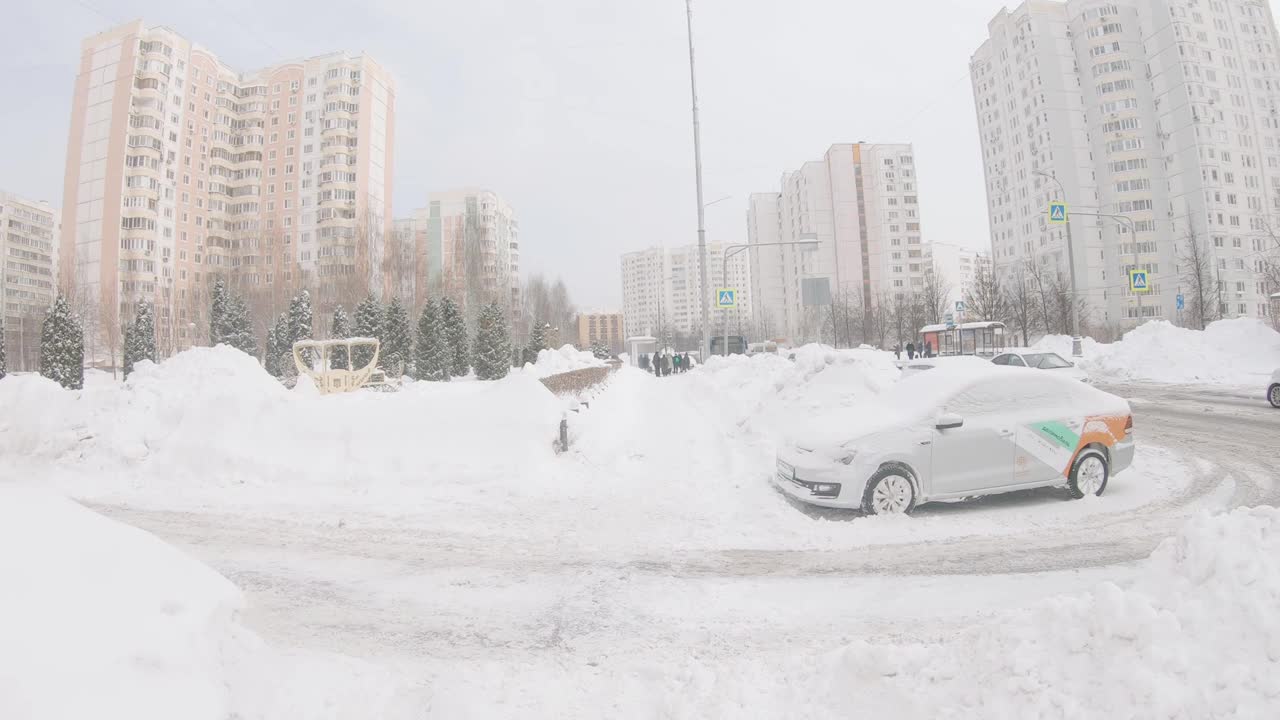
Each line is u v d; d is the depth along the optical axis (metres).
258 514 7.44
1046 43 69.94
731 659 3.72
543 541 6.25
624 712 3.16
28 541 3.03
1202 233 62.53
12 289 87.31
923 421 6.93
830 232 88.94
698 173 23.78
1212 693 2.37
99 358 50.62
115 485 8.95
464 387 17.09
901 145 87.12
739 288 140.12
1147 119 67.25
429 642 4.05
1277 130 67.38
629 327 153.88
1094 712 2.50
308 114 71.25
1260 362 21.80
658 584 5.04
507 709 3.18
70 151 64.19
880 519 6.61
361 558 5.81
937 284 58.09
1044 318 44.22
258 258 56.69
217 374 11.42
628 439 11.30
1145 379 22.83
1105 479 7.36
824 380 11.90
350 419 9.89
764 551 5.82
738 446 10.50
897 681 3.06
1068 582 4.82
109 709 2.51
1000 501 7.32
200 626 3.20
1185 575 2.98
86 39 64.81
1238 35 67.31
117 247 61.78
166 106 65.00
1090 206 68.00
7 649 2.46
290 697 3.12
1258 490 7.45
